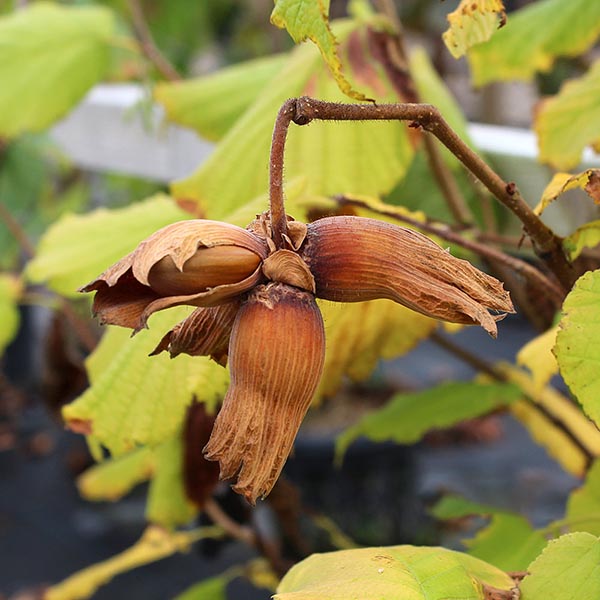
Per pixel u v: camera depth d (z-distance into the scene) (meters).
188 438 0.56
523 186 0.59
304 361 0.27
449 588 0.30
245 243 0.28
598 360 0.30
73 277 0.52
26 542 1.19
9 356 1.58
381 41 0.50
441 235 0.41
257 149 0.47
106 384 0.40
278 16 0.29
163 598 1.04
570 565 0.31
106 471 0.70
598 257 0.41
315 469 0.97
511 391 0.54
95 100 0.84
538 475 1.27
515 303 0.55
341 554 0.32
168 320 0.40
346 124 0.48
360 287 0.28
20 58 0.65
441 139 0.31
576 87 0.47
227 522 0.65
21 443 1.45
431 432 1.36
